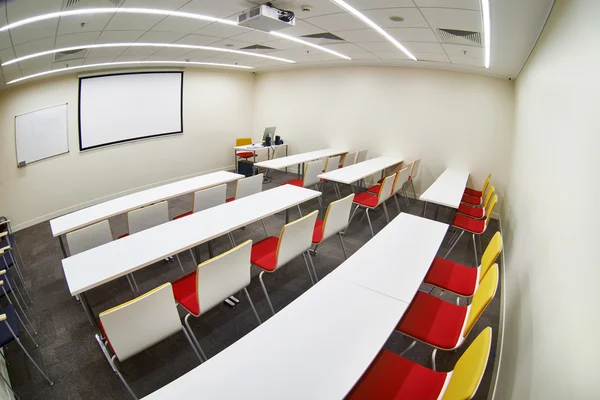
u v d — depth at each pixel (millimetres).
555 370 1015
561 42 1828
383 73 6137
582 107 1303
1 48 2605
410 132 6043
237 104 8008
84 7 2277
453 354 2234
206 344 2334
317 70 7031
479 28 2689
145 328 1605
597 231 912
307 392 1077
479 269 2324
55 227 2660
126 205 3178
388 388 1374
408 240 2273
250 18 2742
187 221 2662
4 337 1903
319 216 4836
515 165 3785
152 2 2432
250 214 2828
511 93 4949
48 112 4828
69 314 2701
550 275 1374
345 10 2736
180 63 6047
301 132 7645
